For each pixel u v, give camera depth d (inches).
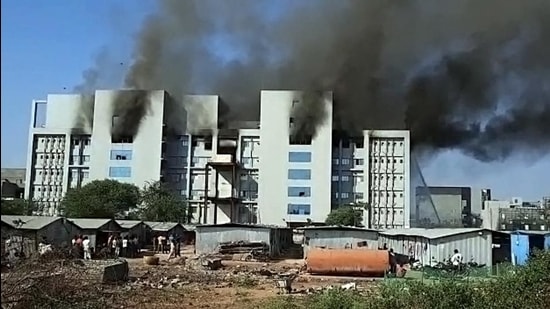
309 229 2037.4
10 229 795.4
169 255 1946.4
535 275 581.6
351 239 2018.9
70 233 1807.3
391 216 4286.4
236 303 866.8
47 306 479.2
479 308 508.1
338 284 1254.3
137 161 4301.2
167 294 946.1
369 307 534.0
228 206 4274.1
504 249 1742.1
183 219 3855.8
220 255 1990.7
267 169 4224.9
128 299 847.1
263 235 2143.2
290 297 831.7
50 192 4451.3
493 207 4284.0
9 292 448.8
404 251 1900.8
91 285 611.5
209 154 4439.0
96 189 3678.6
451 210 4525.1
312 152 4224.9
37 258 486.6
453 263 1416.1
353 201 4276.6
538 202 4402.1
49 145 4512.8
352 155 4357.8
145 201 3814.0
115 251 1697.8
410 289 549.0
